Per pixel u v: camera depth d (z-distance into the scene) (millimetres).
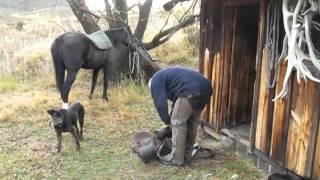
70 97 8281
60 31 15242
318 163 4117
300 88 4285
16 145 5941
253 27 5922
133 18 15641
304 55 4047
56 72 7289
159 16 15711
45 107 7703
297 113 4340
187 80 4918
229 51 5820
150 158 5250
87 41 7496
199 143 5922
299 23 4109
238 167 5082
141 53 9539
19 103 7727
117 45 8930
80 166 5234
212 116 6105
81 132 6039
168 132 5340
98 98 8359
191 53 12250
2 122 6926
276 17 4609
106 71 8086
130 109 7688
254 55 6043
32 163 5305
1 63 11195
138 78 9609
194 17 9875
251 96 6156
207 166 5184
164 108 4891
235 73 5961
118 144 5996
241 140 5523
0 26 17641
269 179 4438
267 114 4863
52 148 5805
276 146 4707
